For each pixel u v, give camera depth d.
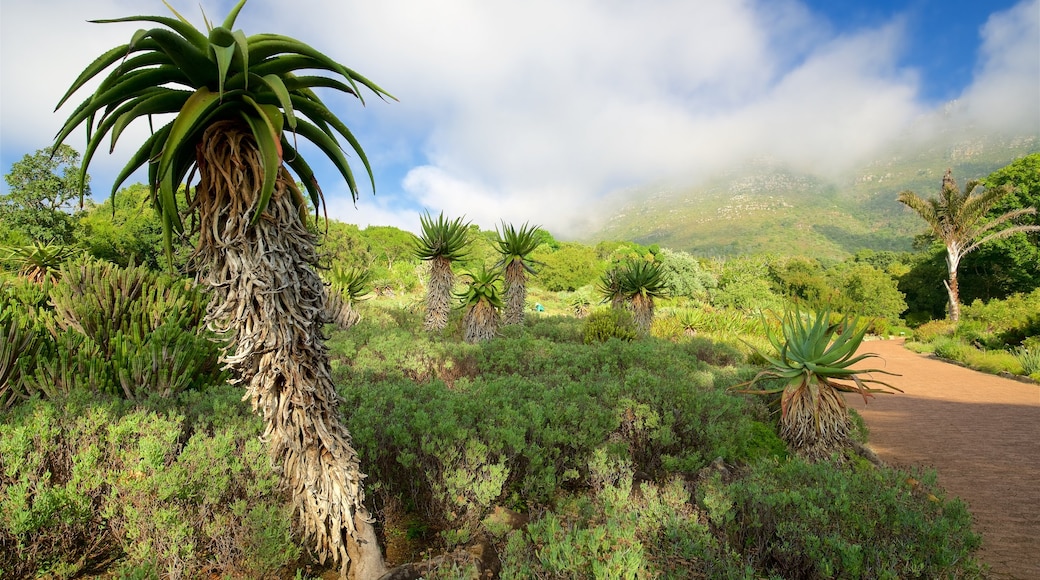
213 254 2.13
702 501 2.92
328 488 2.30
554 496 3.44
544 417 4.00
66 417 2.83
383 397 4.21
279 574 2.35
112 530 2.30
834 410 5.08
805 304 37.00
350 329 9.80
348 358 7.16
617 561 2.04
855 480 3.12
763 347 13.79
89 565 2.29
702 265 51.75
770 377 6.23
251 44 1.98
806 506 2.78
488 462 3.32
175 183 2.19
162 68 1.97
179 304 5.51
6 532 2.10
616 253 64.44
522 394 5.01
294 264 2.19
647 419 4.24
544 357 7.96
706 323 18.66
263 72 2.09
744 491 3.03
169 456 2.69
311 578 2.35
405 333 9.15
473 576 2.42
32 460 2.38
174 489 2.28
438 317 12.12
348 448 2.40
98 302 5.17
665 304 31.98
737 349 12.55
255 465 2.70
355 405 4.20
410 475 3.27
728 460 4.32
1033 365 12.10
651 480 3.86
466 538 2.72
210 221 2.10
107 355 4.39
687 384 5.23
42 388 3.67
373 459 3.09
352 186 2.44
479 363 7.52
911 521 2.57
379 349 7.68
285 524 2.29
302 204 2.32
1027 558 3.09
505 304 13.64
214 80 2.01
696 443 4.43
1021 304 23.53
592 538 2.19
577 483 3.72
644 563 2.22
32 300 6.16
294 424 2.23
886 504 2.82
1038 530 3.50
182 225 2.14
